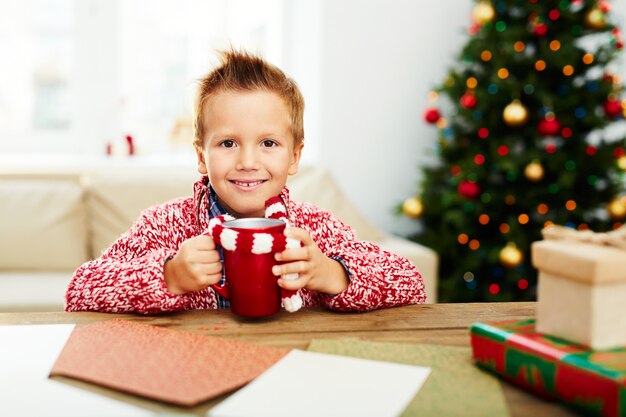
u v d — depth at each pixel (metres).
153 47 3.11
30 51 3.02
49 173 2.61
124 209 2.43
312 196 2.52
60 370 0.59
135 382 0.57
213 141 0.97
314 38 2.98
